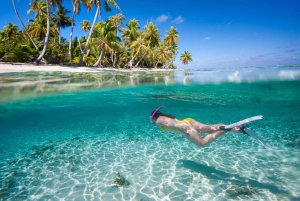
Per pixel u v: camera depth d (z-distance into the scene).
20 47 29.14
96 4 31.38
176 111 12.66
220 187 3.76
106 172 4.51
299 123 8.70
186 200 3.39
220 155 5.31
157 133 7.73
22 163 5.06
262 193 3.51
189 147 6.02
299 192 3.50
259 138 3.29
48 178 4.27
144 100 12.91
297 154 5.16
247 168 4.50
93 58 44.31
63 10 42.72
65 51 40.66
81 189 3.81
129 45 52.38
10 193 3.71
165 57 61.44
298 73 16.94
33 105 11.15
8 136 7.59
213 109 12.82
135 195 3.58
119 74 22.92
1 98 9.77
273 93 15.46
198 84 15.70
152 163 4.94
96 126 9.25
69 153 5.74
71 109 12.45
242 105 13.12
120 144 6.46
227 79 16.80
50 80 13.96
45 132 8.19
